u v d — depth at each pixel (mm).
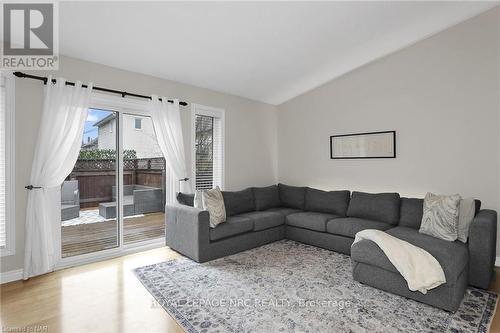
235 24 2953
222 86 4594
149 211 4188
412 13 3225
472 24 3475
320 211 4445
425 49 3854
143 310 2238
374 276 2600
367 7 3002
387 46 3945
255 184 5398
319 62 4156
